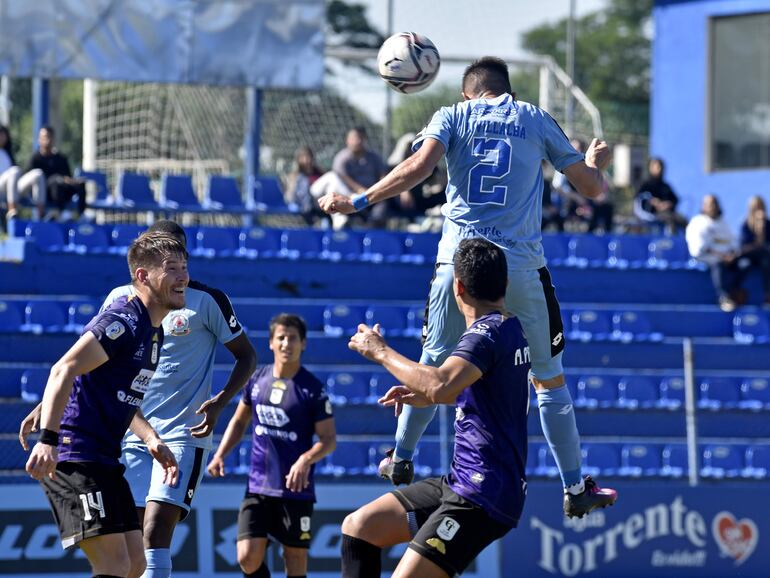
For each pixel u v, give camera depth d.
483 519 13.52
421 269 36.47
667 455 31.05
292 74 39.44
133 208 38.00
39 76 37.62
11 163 36.97
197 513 25.31
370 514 14.32
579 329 34.97
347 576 14.34
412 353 33.25
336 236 36.91
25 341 31.11
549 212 39.78
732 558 27.22
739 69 47.12
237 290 35.53
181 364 16.72
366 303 35.78
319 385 20.59
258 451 20.56
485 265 13.45
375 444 29.55
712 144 47.69
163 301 13.62
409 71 14.74
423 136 14.09
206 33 38.81
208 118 51.19
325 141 53.78
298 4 39.38
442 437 27.55
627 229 46.31
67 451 13.48
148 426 14.68
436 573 13.55
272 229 36.59
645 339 34.56
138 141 49.50
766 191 46.12
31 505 24.69
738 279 37.41
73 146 64.88
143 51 38.38
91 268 34.31
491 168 14.04
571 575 26.50
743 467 31.19
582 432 32.19
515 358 13.49
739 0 46.75
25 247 33.88
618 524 26.84
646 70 121.81
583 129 53.94
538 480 29.80
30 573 24.45
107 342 13.25
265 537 20.41
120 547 13.45
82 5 37.88
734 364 34.91
